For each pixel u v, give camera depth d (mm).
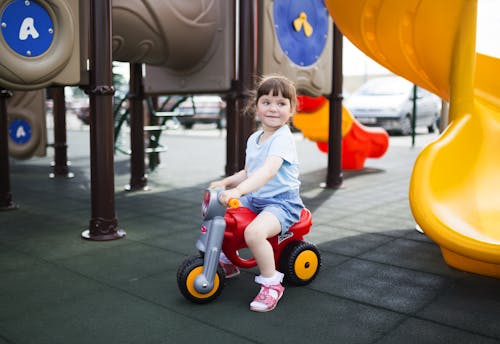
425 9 2609
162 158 7809
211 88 4125
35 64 2701
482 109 2721
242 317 1912
